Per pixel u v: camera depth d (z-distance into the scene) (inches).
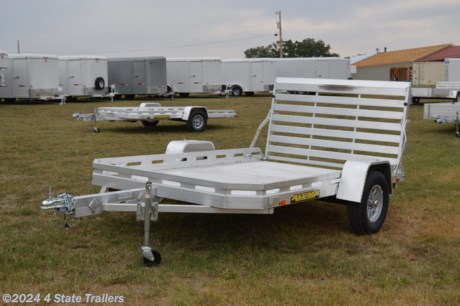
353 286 147.8
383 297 140.8
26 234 194.5
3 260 167.0
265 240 187.6
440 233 197.0
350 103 236.4
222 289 145.1
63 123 620.1
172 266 161.3
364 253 176.4
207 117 551.2
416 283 151.6
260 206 161.0
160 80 1116.5
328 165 238.5
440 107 493.0
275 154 276.8
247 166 234.5
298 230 199.8
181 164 229.0
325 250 178.4
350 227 194.5
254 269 159.6
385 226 206.8
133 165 215.0
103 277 151.6
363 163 191.9
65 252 174.6
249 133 532.4
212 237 190.2
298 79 250.2
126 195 170.1
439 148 414.0
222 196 160.9
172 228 200.4
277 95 255.1
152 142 458.0
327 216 219.1
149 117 522.0
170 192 173.9
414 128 561.0
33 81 938.1
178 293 142.6
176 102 1025.5
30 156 374.6
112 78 1122.0
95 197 162.2
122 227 200.4
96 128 533.3
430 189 270.7
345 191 188.7
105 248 178.1
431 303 137.9
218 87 1192.2
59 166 334.6
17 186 273.0
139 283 149.9
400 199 248.8
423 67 2201.0
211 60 1181.1
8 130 539.2
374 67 2581.2
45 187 271.7
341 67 1295.5
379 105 229.9
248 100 1100.5
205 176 205.3
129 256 170.6
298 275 156.0
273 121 256.1
